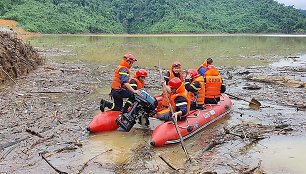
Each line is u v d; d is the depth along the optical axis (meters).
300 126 9.36
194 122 8.73
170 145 8.01
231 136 8.59
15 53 15.94
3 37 16.36
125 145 7.98
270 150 7.74
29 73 16.52
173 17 81.25
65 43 40.84
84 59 24.17
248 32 84.06
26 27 61.44
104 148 7.79
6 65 14.61
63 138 8.38
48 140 8.22
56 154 7.42
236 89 14.23
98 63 22.06
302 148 7.84
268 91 13.75
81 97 12.45
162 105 9.12
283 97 12.70
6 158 7.17
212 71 10.17
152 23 82.19
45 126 9.14
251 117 10.23
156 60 24.23
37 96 12.33
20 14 64.62
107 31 76.12
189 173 6.50
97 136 8.55
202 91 9.53
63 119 9.78
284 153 7.56
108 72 18.09
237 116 10.34
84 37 58.09
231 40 53.03
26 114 10.12
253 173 6.52
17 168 6.71
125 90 9.00
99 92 13.35
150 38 58.16
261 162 7.08
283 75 17.66
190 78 9.57
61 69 18.30
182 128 8.30
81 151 7.60
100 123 8.73
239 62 23.77
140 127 9.06
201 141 8.33
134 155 7.38
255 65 22.20
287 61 24.52
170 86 8.36
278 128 9.13
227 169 6.72
